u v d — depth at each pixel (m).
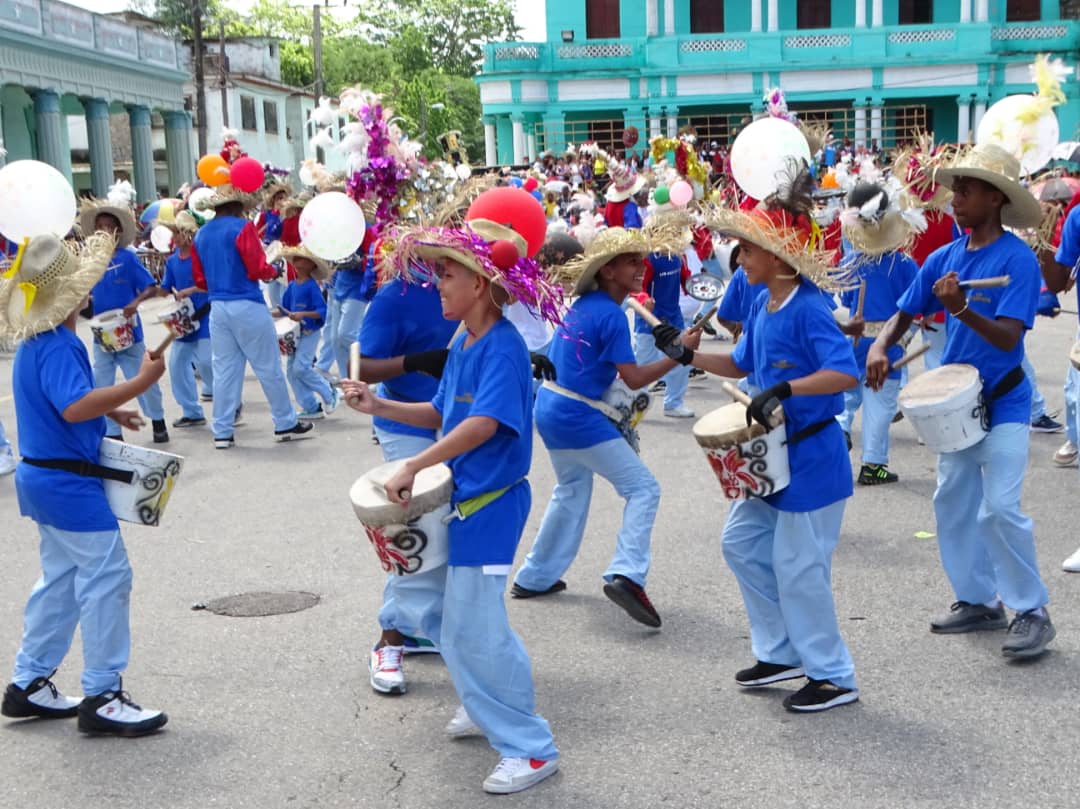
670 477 8.78
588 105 43.56
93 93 35.69
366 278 8.46
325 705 4.96
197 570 6.83
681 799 4.09
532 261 4.14
